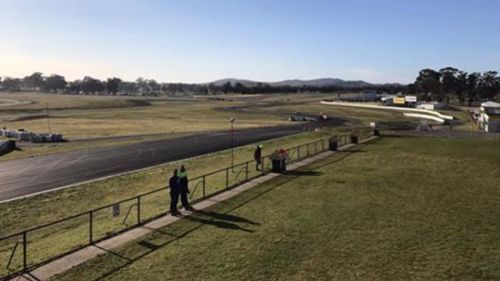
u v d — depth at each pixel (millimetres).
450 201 23812
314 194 25250
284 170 33094
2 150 49156
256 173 32719
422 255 15789
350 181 29125
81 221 23406
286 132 73875
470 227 19109
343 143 52156
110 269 14414
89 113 121125
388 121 108812
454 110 144500
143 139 63156
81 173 37312
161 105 163375
